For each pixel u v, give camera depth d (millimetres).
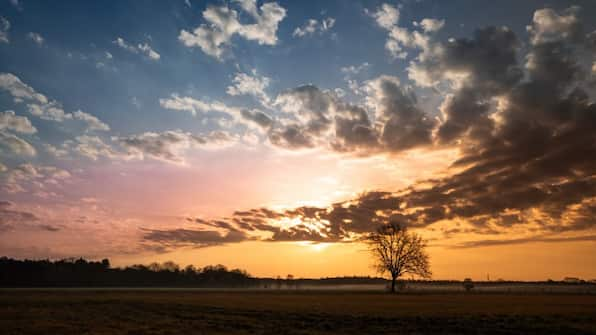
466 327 34719
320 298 75188
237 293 103125
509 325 34438
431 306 52344
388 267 109875
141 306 57656
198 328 36969
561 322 34844
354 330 35375
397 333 33500
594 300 65000
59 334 33125
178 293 102812
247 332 34625
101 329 36125
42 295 89375
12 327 36875
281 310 48406
